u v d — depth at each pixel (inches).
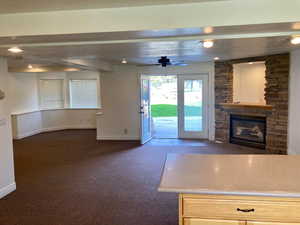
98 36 107.1
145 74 284.7
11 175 153.7
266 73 225.5
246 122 251.6
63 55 168.9
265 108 228.5
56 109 369.1
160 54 186.2
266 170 84.4
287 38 119.6
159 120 465.4
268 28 100.7
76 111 379.2
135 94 294.8
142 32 100.3
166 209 128.6
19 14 100.2
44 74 354.9
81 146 271.0
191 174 81.9
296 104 201.5
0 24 101.5
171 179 77.9
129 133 301.4
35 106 350.6
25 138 315.6
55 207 132.5
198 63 280.8
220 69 267.7
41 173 186.2
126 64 281.7
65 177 177.0
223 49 164.4
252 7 91.3
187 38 119.6
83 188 157.0
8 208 132.0
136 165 201.8
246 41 128.2
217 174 81.4
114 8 96.2
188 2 92.1
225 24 93.0
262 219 70.5
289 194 67.4
